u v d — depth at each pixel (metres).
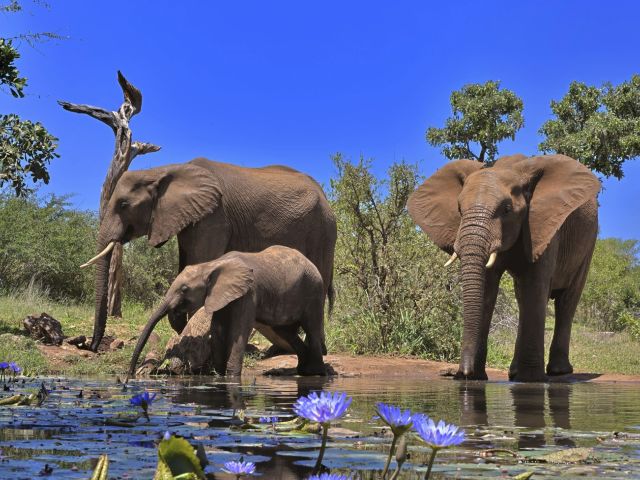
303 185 12.38
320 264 12.58
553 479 3.04
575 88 27.75
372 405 5.99
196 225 11.18
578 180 9.92
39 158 11.79
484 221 9.43
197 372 9.55
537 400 6.82
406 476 3.07
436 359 12.98
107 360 10.23
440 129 29.52
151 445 3.61
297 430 4.24
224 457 3.37
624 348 16.94
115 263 14.70
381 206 14.24
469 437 4.28
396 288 13.65
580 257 11.35
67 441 3.73
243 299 9.45
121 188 11.02
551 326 21.73
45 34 12.62
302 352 10.40
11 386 7.03
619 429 4.72
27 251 17.72
